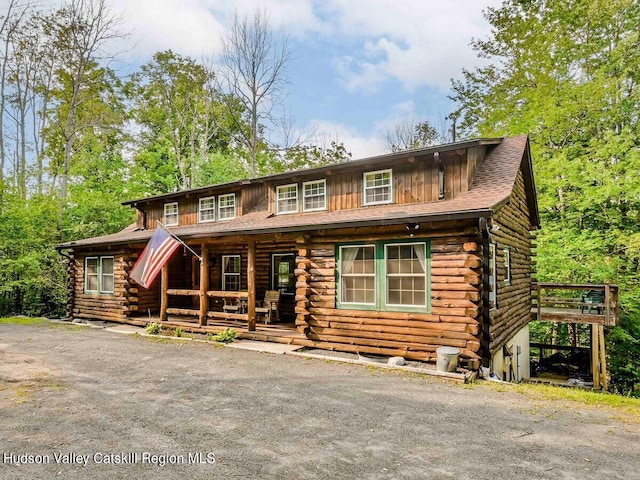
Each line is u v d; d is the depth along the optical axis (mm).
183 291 11664
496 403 5715
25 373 6992
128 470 3637
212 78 29469
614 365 13820
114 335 11094
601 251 15109
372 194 10336
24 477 3484
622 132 14891
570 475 3637
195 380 6668
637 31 15609
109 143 28812
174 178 30719
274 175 12016
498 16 20172
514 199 10422
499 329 8430
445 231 7660
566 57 17469
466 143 8805
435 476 3574
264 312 11516
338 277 8961
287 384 6465
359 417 5043
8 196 17906
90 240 14609
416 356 7855
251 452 4031
